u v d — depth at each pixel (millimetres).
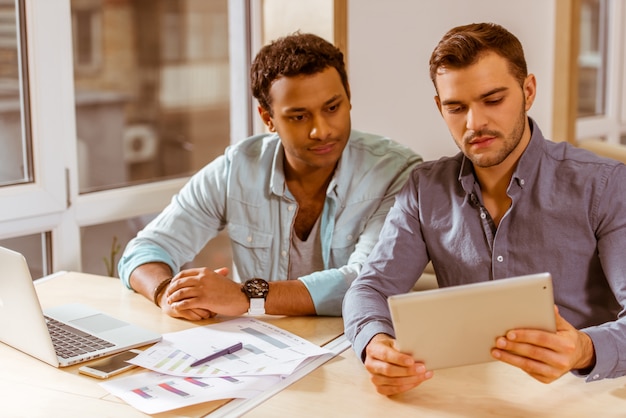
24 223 2336
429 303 1355
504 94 1573
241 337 1742
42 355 1641
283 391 1490
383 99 2924
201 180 2232
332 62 1967
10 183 2332
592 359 1438
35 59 2301
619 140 4516
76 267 2488
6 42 2307
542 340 1354
